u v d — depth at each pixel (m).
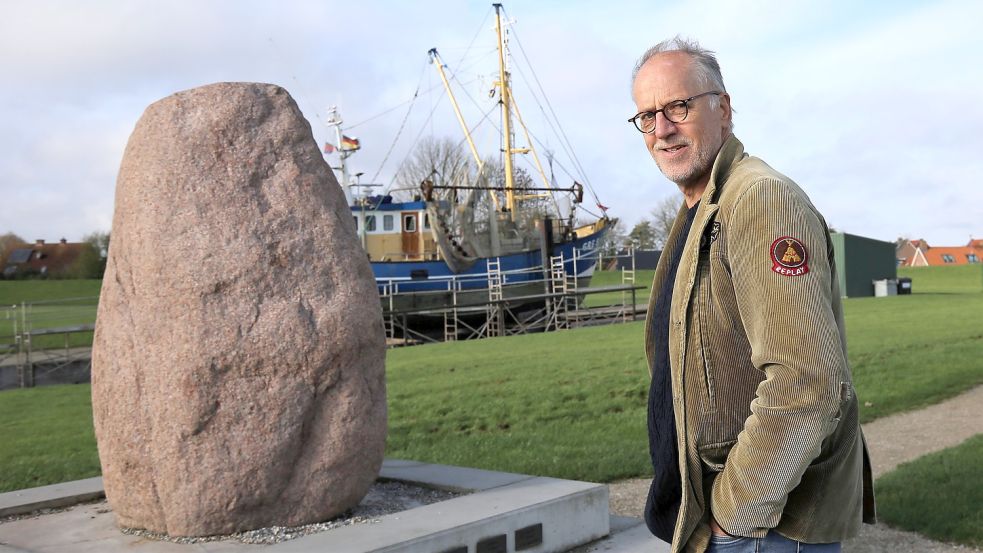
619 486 7.59
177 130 5.18
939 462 7.54
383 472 6.45
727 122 2.78
